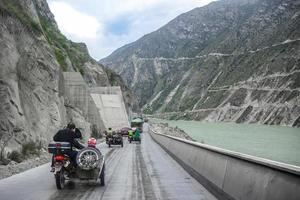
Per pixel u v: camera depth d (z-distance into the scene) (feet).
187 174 51.39
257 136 309.42
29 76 105.81
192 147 54.24
